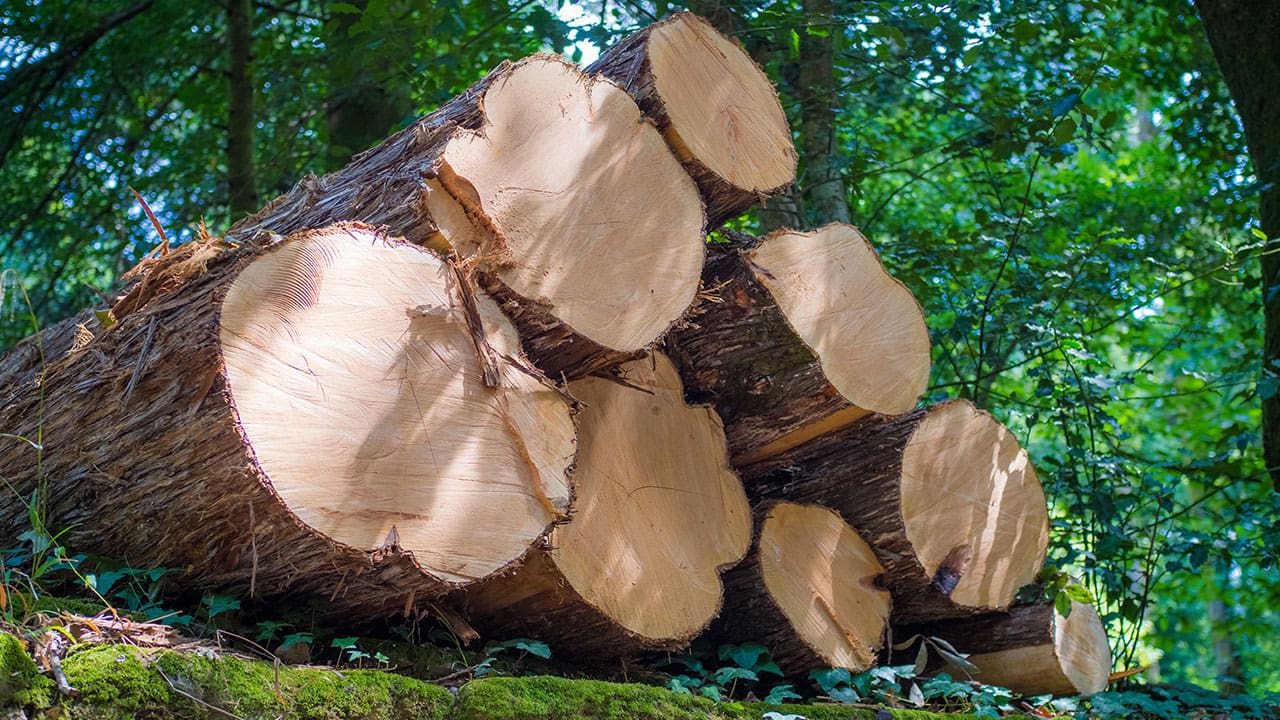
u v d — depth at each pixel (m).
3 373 3.80
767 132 3.68
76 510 2.99
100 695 2.18
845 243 3.88
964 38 5.70
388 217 2.92
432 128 3.09
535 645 3.14
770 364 3.63
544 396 2.81
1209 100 7.15
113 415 2.81
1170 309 8.17
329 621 2.98
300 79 7.84
